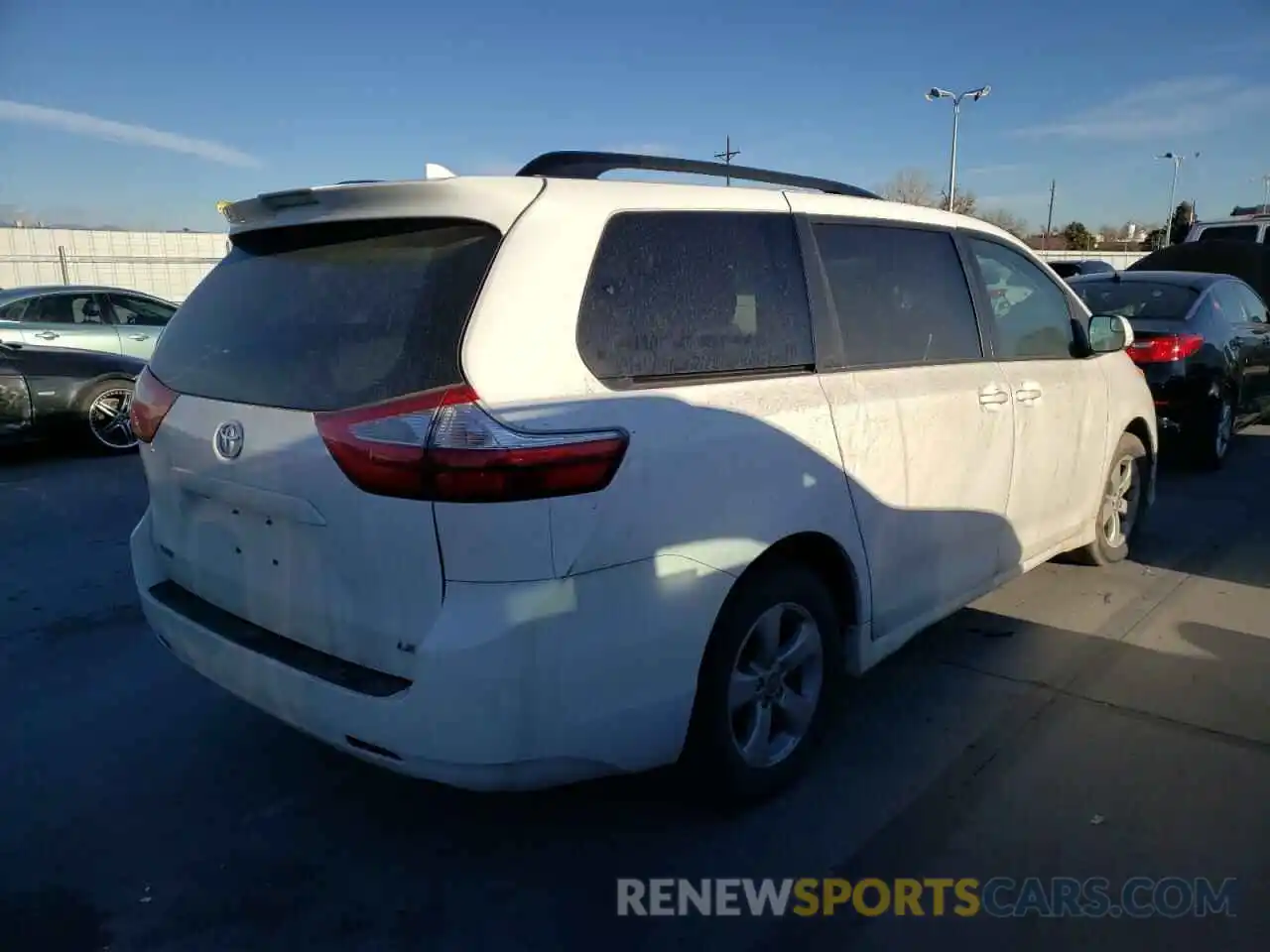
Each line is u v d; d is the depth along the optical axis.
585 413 2.45
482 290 2.42
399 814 3.10
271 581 2.71
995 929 2.55
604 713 2.50
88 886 2.74
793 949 2.49
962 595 3.88
